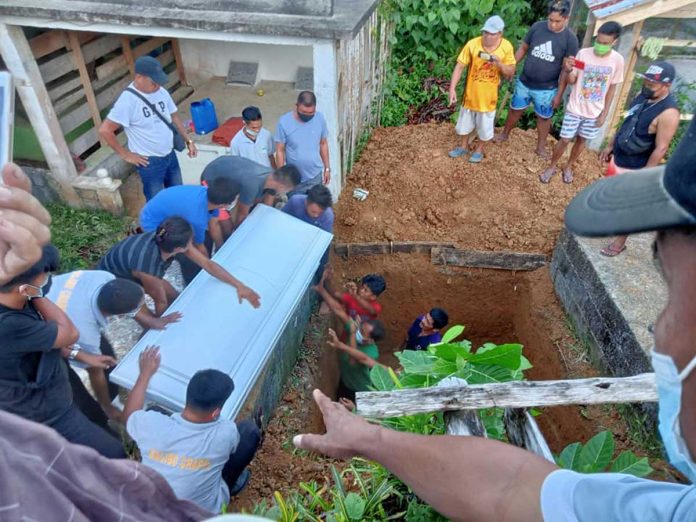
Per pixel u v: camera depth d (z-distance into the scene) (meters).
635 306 4.32
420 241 5.74
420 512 2.03
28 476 0.67
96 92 6.70
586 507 0.99
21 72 5.43
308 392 4.55
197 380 2.71
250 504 3.49
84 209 6.37
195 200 4.06
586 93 5.34
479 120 5.98
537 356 5.26
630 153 4.50
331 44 4.73
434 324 4.62
